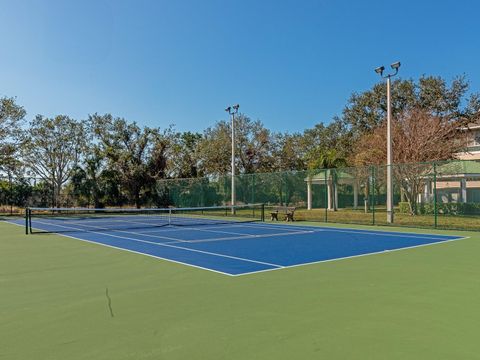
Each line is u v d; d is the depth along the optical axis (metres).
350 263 9.58
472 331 4.88
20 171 36.62
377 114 43.31
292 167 51.56
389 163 20.78
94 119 40.16
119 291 6.93
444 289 6.96
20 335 4.82
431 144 29.36
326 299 6.34
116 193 38.81
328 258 10.30
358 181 30.81
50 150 38.88
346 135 50.19
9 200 34.66
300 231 17.70
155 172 41.03
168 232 17.48
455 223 20.75
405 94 41.25
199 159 47.78
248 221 24.19
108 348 4.40
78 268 9.12
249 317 5.45
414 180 26.73
